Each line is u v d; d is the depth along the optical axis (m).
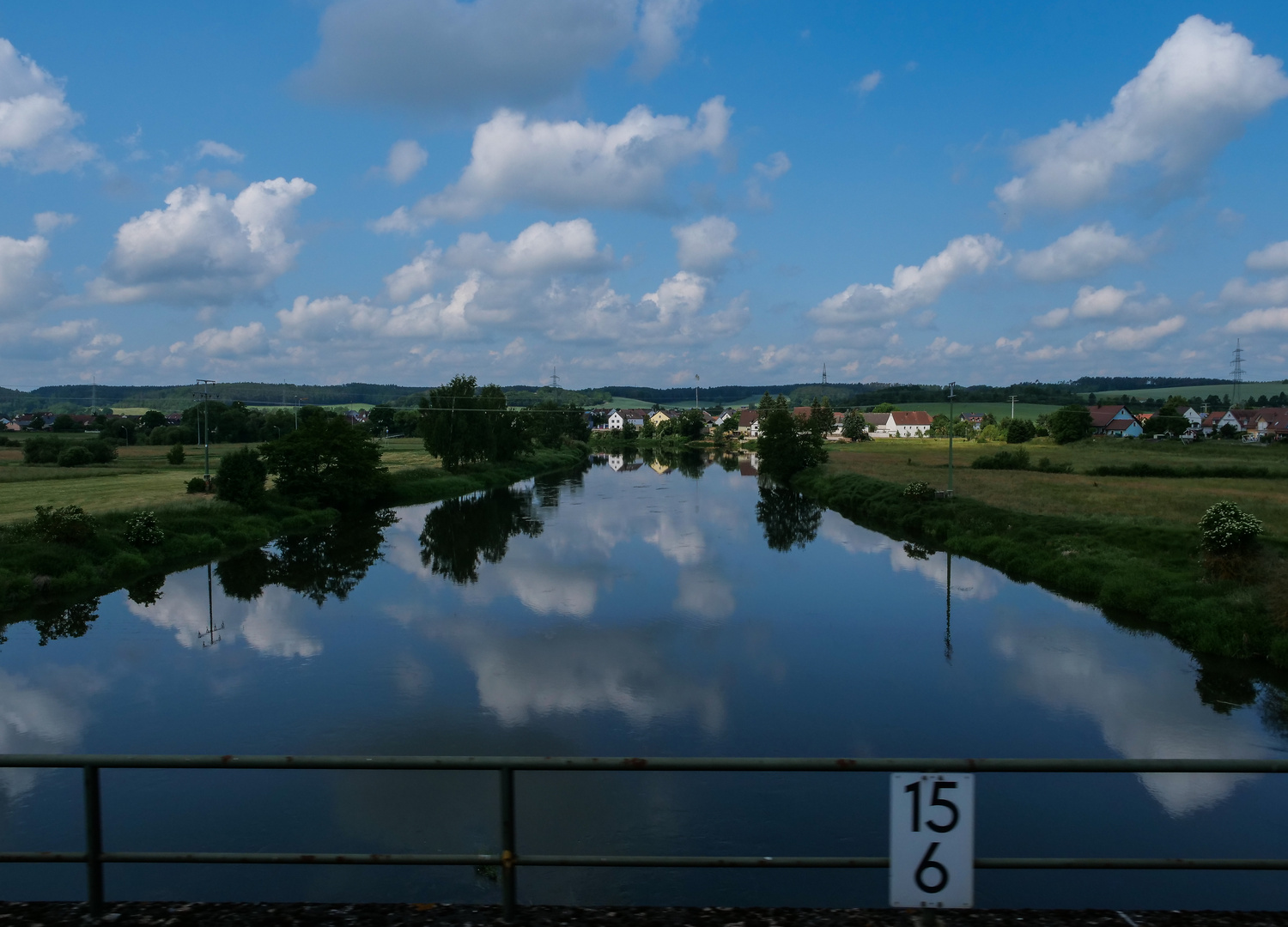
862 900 10.81
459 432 72.75
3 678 19.45
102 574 30.27
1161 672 19.08
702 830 12.33
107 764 4.11
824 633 22.77
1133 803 13.18
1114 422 132.25
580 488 69.50
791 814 12.82
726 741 15.51
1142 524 32.56
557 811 12.90
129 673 19.75
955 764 3.91
